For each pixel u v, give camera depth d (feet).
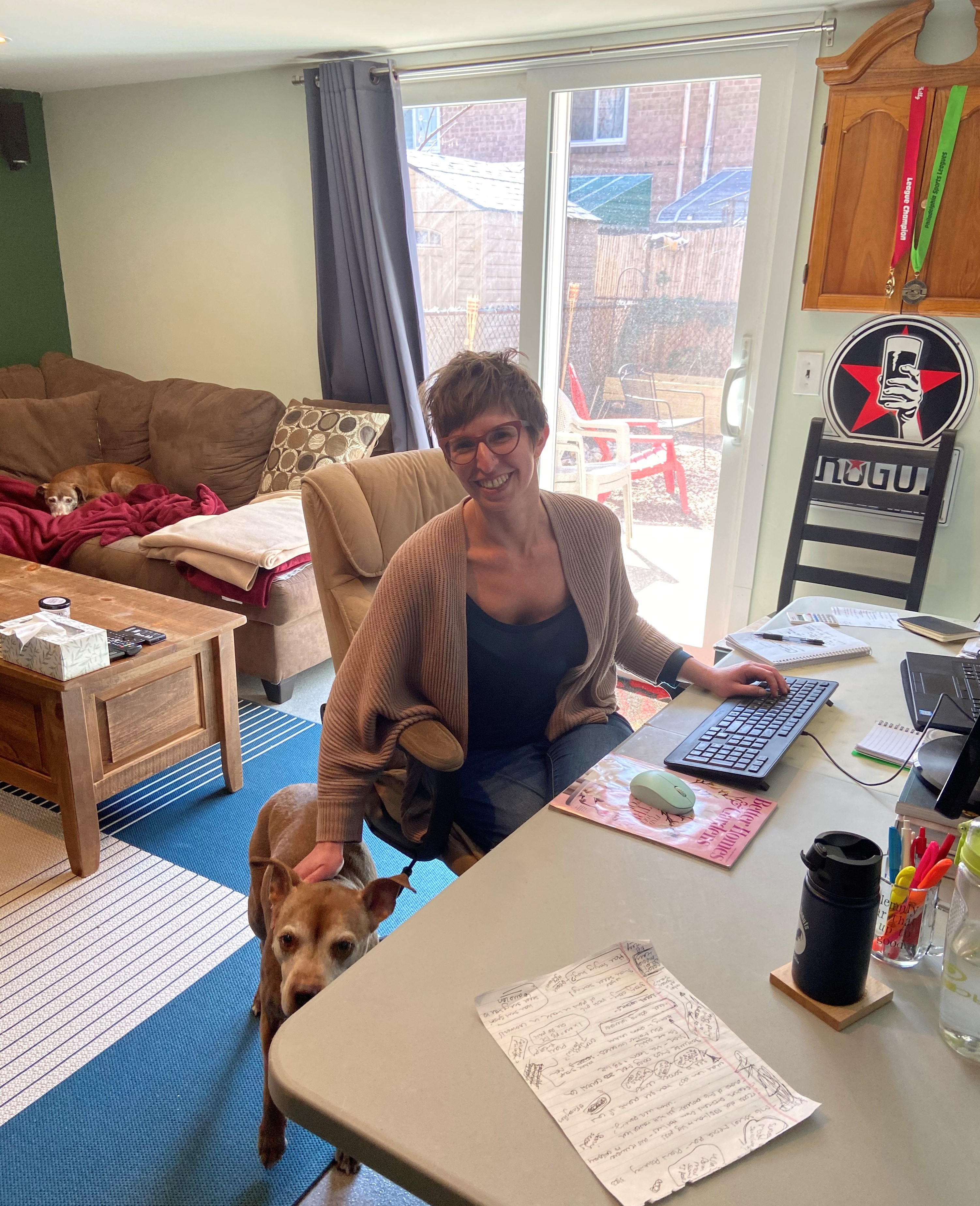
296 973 4.04
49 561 11.57
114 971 6.23
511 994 2.77
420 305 11.62
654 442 10.85
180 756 7.93
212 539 10.14
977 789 3.48
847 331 9.22
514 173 10.99
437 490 7.03
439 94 11.12
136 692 7.43
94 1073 5.43
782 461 9.93
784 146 9.20
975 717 4.15
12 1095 5.27
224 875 7.27
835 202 8.72
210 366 14.49
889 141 8.36
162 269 14.49
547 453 11.62
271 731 9.72
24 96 14.60
